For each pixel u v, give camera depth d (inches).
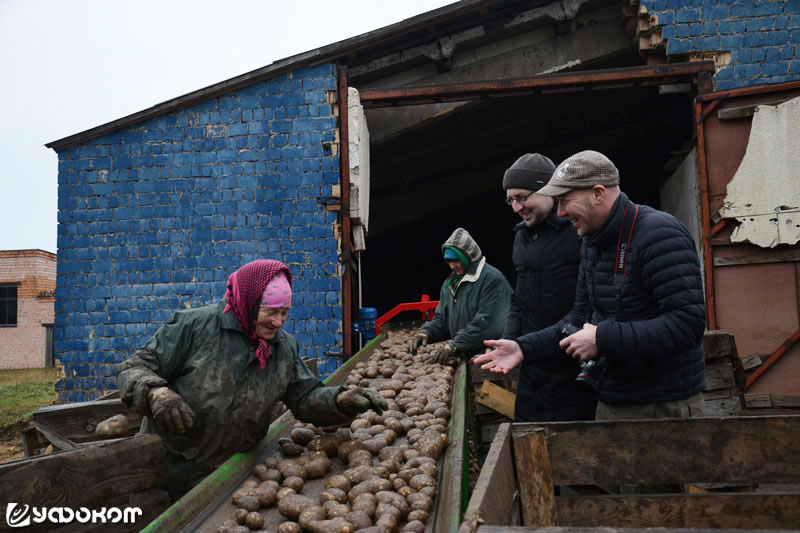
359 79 329.4
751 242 264.7
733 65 278.7
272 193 301.1
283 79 303.7
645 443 79.1
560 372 136.2
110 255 304.2
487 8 300.4
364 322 309.7
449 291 188.7
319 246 297.6
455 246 177.2
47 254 924.6
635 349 92.8
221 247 301.3
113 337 301.0
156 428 101.5
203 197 303.4
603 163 101.3
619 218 101.2
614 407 103.1
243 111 304.8
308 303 295.1
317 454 93.7
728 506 75.2
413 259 629.3
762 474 77.0
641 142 512.4
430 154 441.1
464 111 373.1
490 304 173.9
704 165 273.0
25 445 139.9
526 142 478.0
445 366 170.6
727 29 281.0
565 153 505.7
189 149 305.4
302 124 301.7
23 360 884.6
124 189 306.0
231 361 100.3
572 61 322.3
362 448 96.0
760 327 262.8
